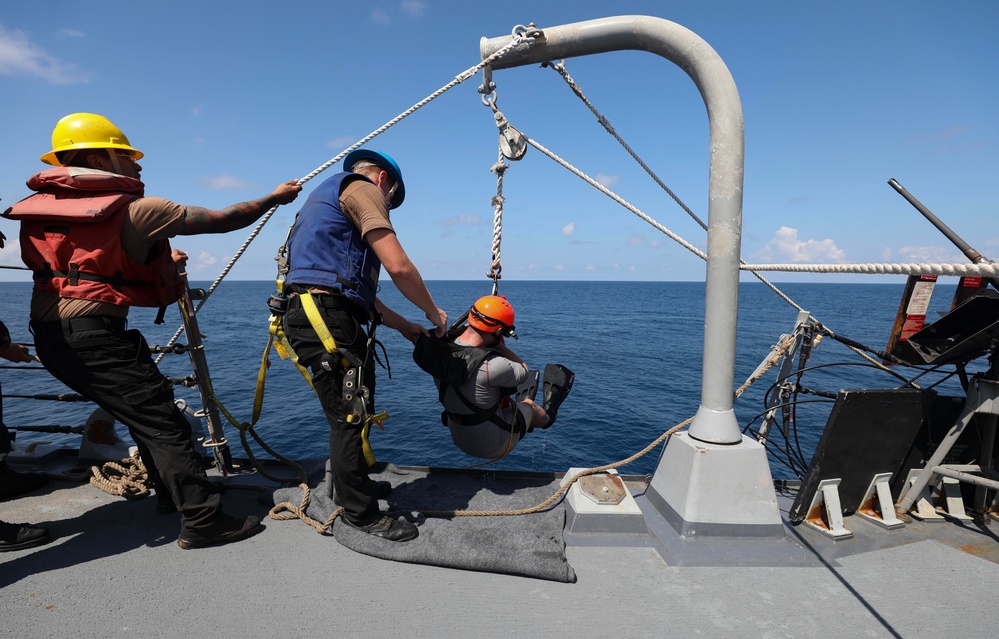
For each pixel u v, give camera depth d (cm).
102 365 202
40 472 287
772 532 234
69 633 164
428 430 1102
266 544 223
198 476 217
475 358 257
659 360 2503
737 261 231
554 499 256
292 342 217
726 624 176
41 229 201
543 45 254
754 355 2594
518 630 170
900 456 259
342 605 181
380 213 210
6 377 1800
